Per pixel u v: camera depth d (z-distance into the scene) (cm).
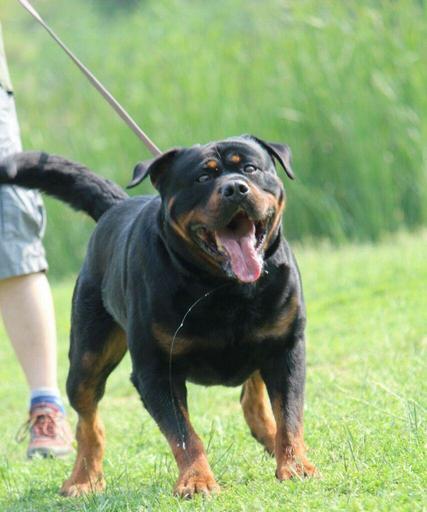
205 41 2467
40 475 932
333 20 2269
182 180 772
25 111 2595
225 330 764
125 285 805
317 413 959
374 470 713
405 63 2188
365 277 1677
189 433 754
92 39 2658
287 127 2284
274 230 775
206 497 704
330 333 1388
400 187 2217
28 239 1054
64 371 1536
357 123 2216
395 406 921
